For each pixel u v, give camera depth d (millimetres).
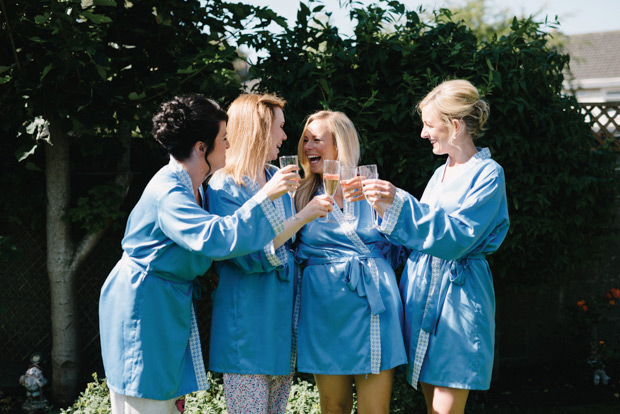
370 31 4070
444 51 4121
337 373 2473
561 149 4305
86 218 4098
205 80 3842
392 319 2508
